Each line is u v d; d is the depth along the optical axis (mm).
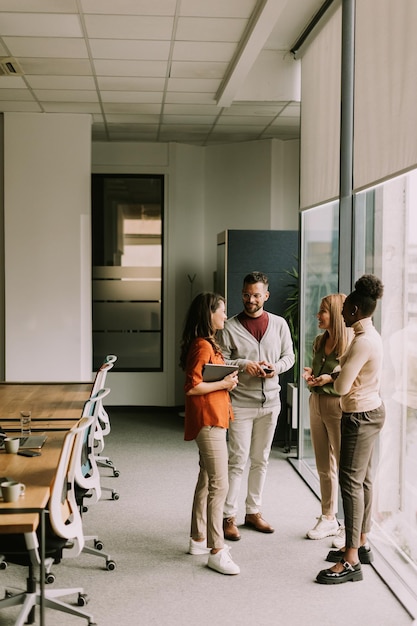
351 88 4816
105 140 8820
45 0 4488
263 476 4590
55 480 2967
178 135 8500
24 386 5883
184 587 3729
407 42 3666
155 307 9039
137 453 6762
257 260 7184
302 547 4305
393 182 4289
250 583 3781
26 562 3086
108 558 3961
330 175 5281
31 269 7672
